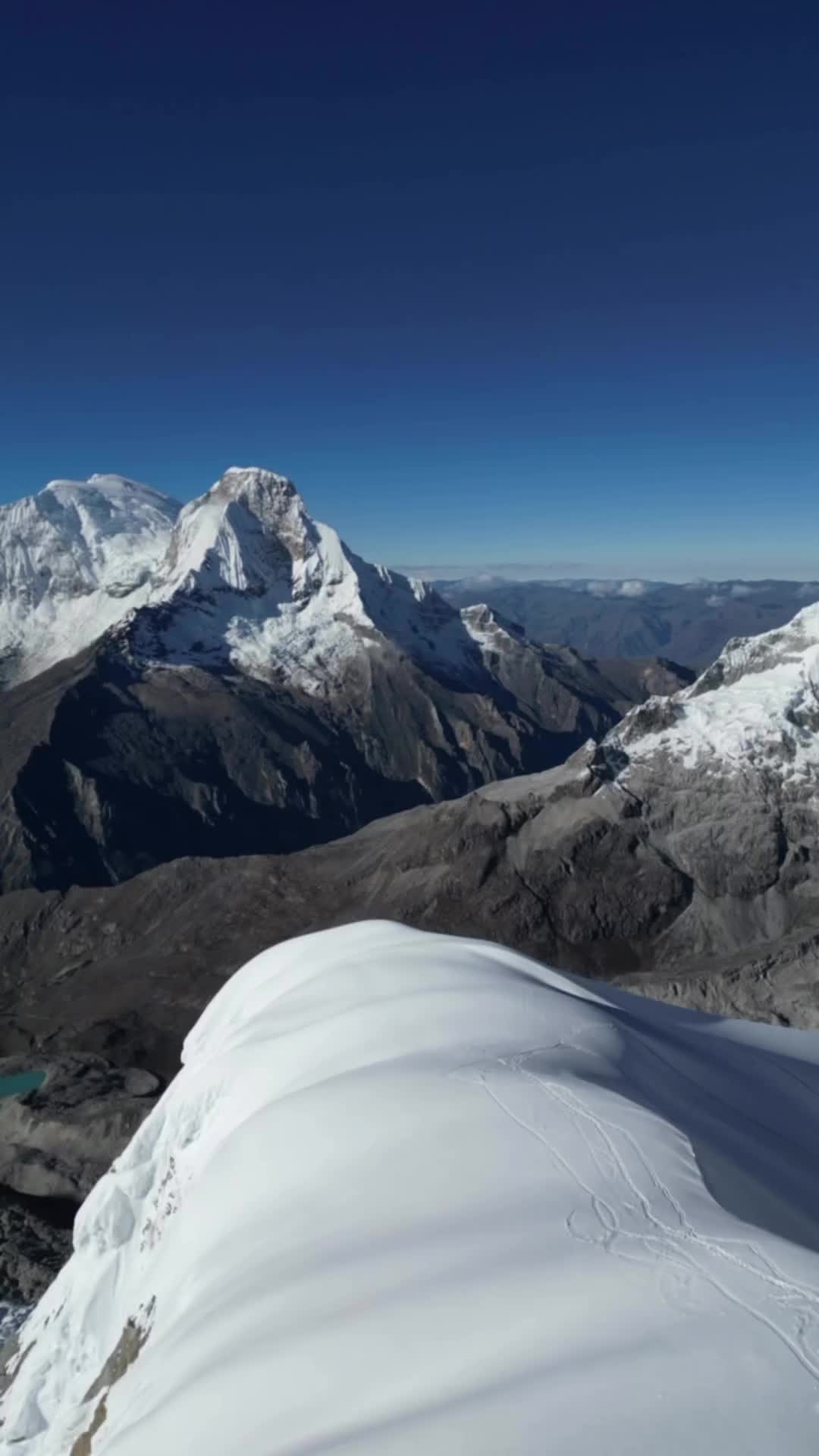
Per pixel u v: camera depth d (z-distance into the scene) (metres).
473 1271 16.06
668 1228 16.42
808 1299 13.60
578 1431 11.23
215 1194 25.16
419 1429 11.97
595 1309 14.01
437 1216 18.75
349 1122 24.34
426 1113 23.38
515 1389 12.30
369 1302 16.14
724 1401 11.48
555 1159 19.88
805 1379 11.80
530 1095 23.31
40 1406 29.89
